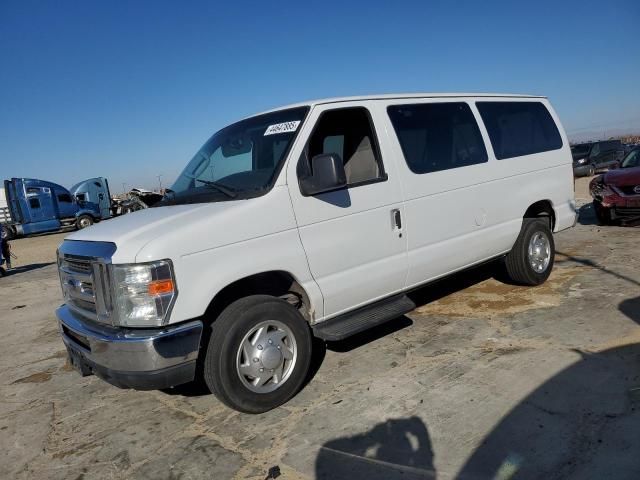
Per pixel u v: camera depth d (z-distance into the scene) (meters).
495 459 2.92
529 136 6.00
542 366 3.98
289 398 3.89
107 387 4.73
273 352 3.72
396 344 4.80
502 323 5.03
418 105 4.91
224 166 4.45
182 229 3.41
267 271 3.71
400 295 4.69
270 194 3.77
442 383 3.90
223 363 3.52
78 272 3.77
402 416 3.50
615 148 28.89
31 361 5.75
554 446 2.97
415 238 4.62
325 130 4.45
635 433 3.00
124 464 3.36
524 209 5.75
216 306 3.82
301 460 3.14
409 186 4.57
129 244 3.37
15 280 12.29
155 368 3.25
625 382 3.59
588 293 5.65
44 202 28.12
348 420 3.53
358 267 4.24
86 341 3.55
